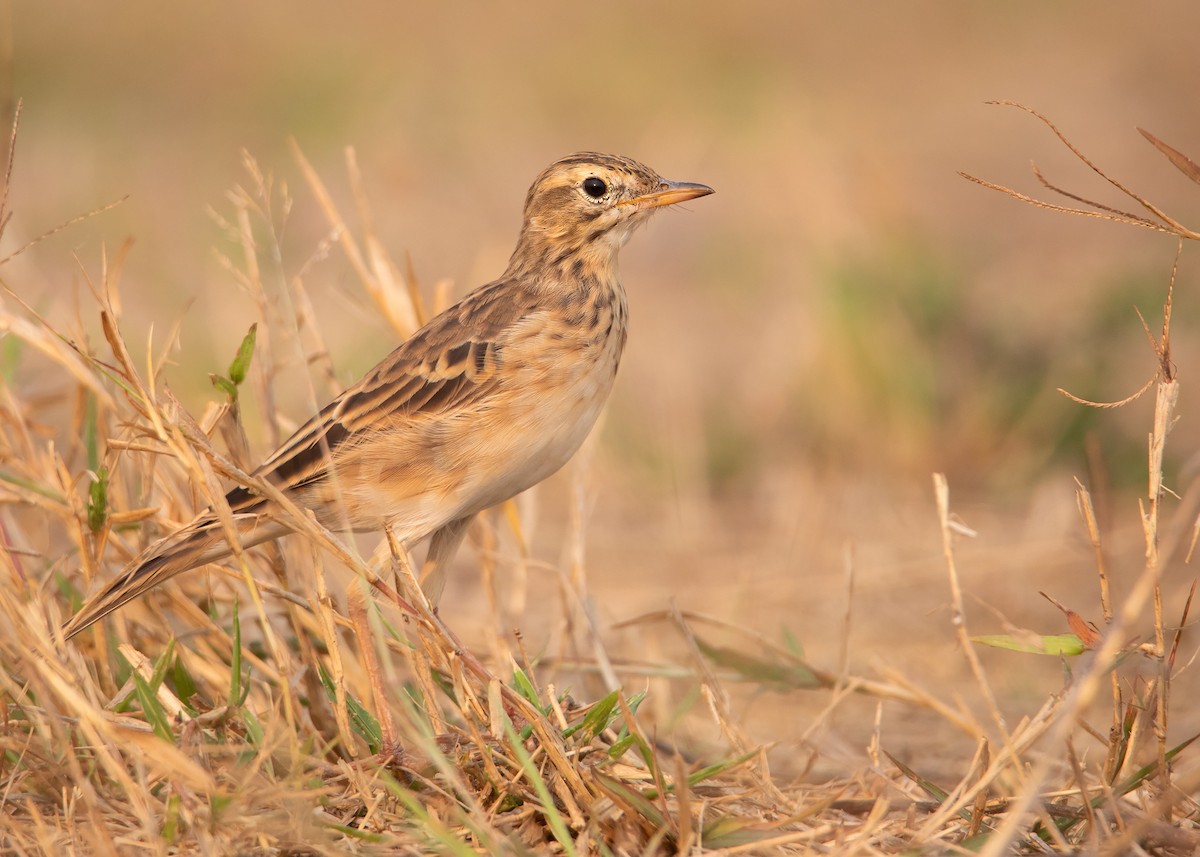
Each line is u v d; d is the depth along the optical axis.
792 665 11.62
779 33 44.88
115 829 8.34
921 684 13.35
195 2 46.91
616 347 10.99
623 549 17.22
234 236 15.82
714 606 15.23
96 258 24.64
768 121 33.69
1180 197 29.31
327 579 12.17
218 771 8.69
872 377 19.53
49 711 8.17
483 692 10.42
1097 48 41.56
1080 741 11.54
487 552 11.93
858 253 22.45
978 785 8.48
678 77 39.69
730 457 19.36
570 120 36.31
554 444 10.56
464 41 44.94
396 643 10.35
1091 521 8.89
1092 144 33.41
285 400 17.64
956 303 20.80
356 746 9.40
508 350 10.30
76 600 10.52
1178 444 18.22
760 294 24.53
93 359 9.37
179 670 9.79
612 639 14.30
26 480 10.72
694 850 8.30
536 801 8.74
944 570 15.88
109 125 35.75
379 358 19.33
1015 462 18.73
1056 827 8.52
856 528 17.39
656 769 8.48
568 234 11.51
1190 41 40.88
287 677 9.06
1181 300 20.72
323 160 31.61
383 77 39.19
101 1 45.44
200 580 11.09
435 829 7.93
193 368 18.98
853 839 8.38
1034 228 27.98
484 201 29.77
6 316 10.95
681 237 27.48
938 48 42.94
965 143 33.91
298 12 47.16
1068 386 19.16
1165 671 8.59
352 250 12.41
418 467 10.19
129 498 11.03
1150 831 8.29
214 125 35.59
